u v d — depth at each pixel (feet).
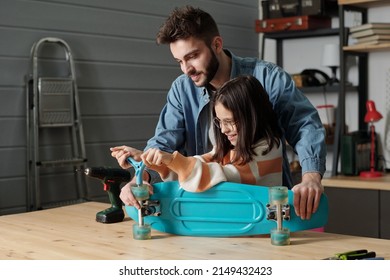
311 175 5.64
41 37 12.03
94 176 6.43
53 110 11.88
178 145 7.14
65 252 5.04
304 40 14.97
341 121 13.01
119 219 6.47
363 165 13.06
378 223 11.68
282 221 5.23
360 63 13.75
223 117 5.66
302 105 6.27
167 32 6.13
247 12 15.96
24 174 11.92
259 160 5.70
